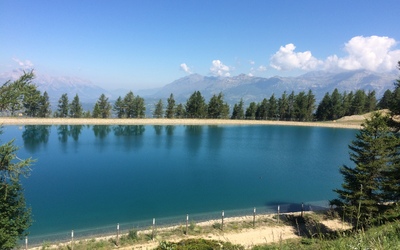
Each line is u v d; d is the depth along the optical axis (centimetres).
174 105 13488
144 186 4744
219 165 6431
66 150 7544
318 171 6081
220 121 13650
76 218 3369
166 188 4672
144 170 5800
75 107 12175
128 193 4372
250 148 8638
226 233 2769
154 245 2458
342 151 8394
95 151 7544
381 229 1000
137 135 10406
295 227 2925
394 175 2556
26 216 2108
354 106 14738
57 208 3697
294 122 14100
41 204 3838
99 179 5084
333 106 14662
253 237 2652
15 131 9819
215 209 3744
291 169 6222
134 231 2731
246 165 6488
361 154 2702
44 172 5431
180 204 3928
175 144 8969
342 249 761
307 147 8969
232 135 11100
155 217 3431
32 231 2962
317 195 4462
